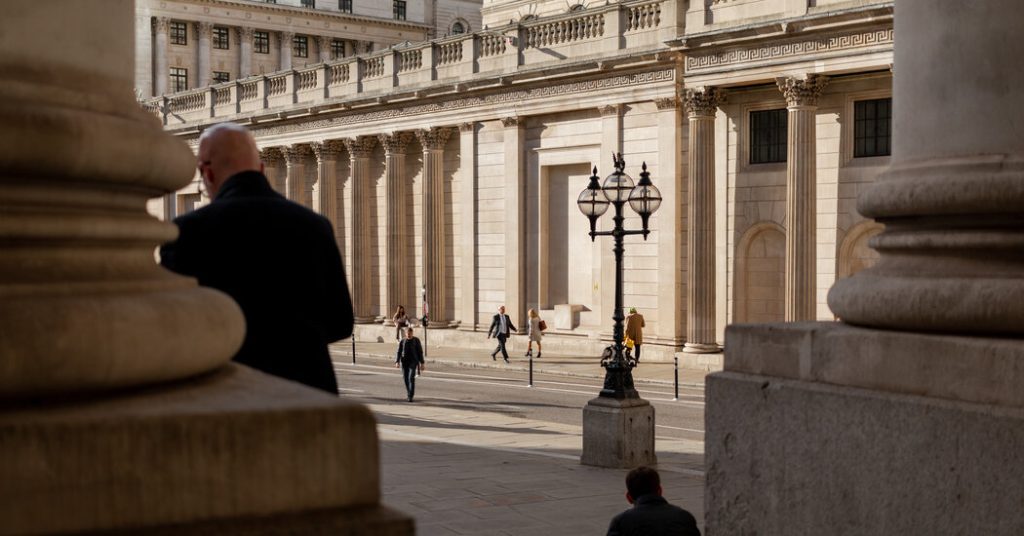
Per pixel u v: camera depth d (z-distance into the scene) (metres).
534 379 36.00
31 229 2.61
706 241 37.72
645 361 39.91
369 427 2.57
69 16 2.74
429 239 49.66
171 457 2.38
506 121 46.09
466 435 21.95
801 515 5.50
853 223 34.94
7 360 2.40
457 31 100.25
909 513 4.96
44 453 2.28
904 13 5.56
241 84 61.94
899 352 5.16
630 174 41.44
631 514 8.39
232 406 2.51
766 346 5.89
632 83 40.88
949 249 5.24
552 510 13.23
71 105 2.69
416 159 51.69
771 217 36.94
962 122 5.21
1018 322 4.87
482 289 47.94
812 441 5.45
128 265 2.86
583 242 44.28
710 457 6.04
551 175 45.59
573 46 43.28
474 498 14.04
